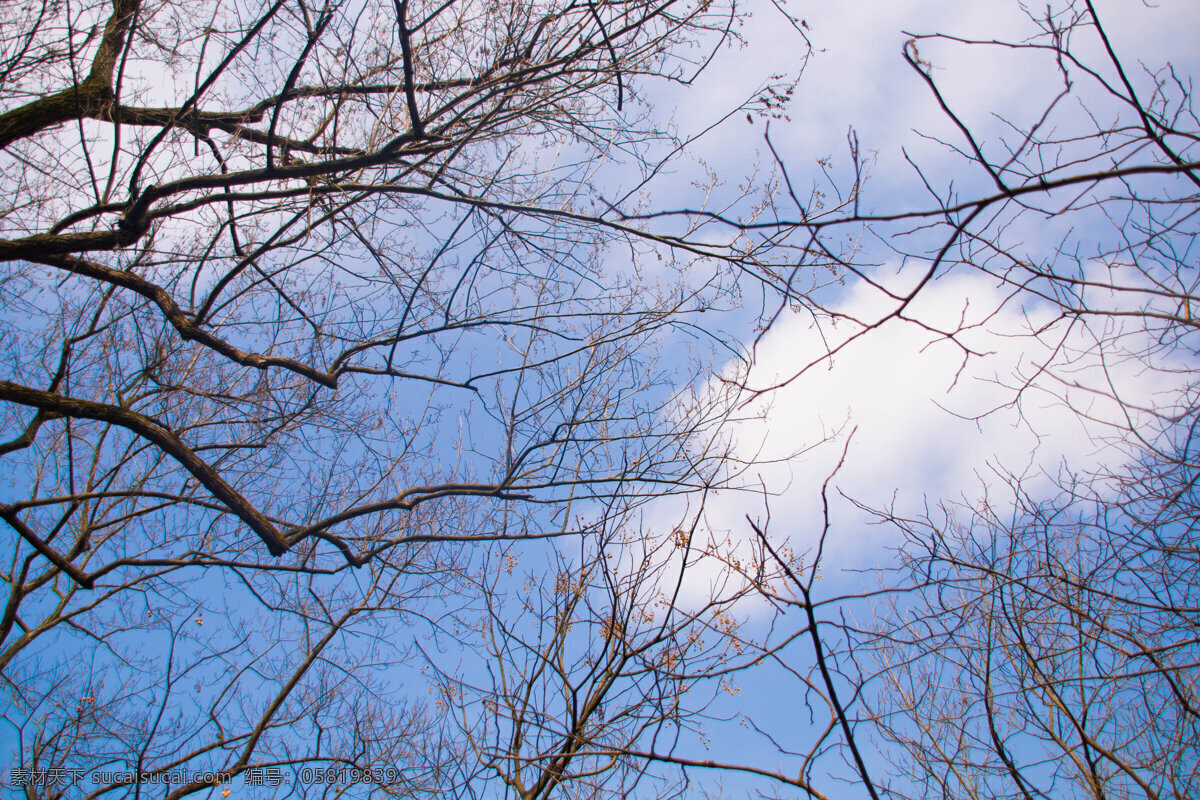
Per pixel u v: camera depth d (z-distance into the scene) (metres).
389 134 6.36
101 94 6.10
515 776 4.66
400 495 6.38
